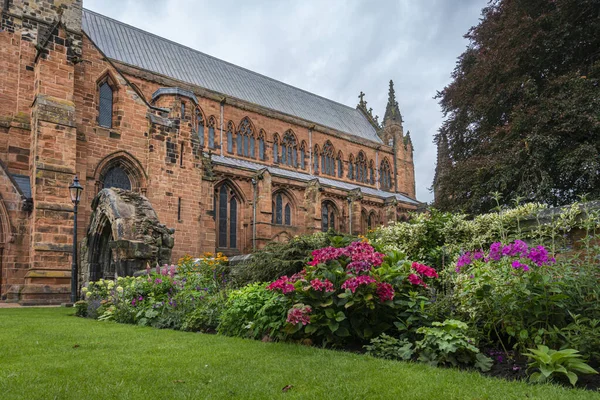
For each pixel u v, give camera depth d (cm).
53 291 2552
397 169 7406
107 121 3238
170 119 3512
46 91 2788
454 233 1208
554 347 638
